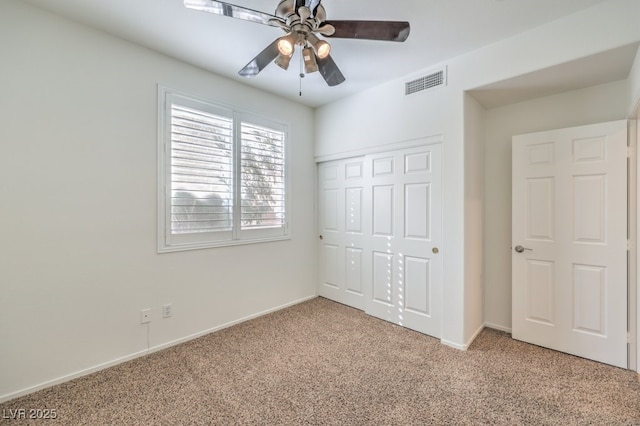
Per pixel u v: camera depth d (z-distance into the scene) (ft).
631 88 6.59
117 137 7.16
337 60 8.14
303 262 12.13
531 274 8.23
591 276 7.32
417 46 7.45
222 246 9.33
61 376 6.41
